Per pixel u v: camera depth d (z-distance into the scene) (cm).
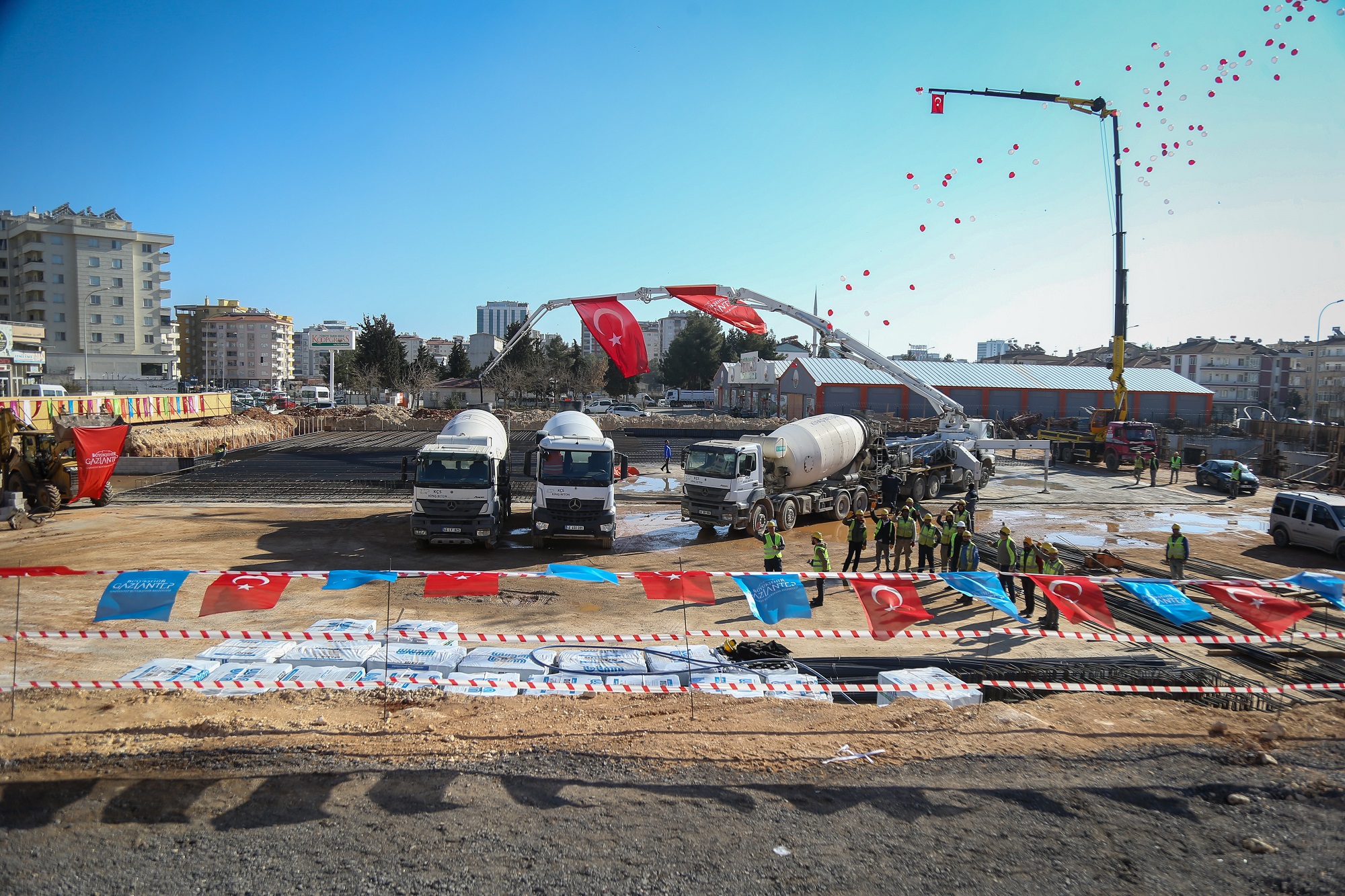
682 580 832
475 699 840
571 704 835
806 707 842
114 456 2445
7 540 1941
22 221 8781
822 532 2259
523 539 2083
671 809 597
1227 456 4031
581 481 1897
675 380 10619
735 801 612
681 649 1013
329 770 642
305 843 532
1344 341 8794
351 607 1359
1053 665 1033
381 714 792
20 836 529
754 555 1930
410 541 2016
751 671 956
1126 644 1223
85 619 1232
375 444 4631
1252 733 773
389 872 500
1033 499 2922
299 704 815
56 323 8981
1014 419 5434
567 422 2159
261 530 2125
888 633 847
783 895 484
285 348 15612
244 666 891
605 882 495
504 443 2227
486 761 671
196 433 4262
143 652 1063
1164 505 2806
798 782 650
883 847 546
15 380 6462
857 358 2902
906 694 896
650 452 4472
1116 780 661
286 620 1262
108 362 9231
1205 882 508
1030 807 611
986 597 864
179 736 703
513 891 483
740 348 11288
